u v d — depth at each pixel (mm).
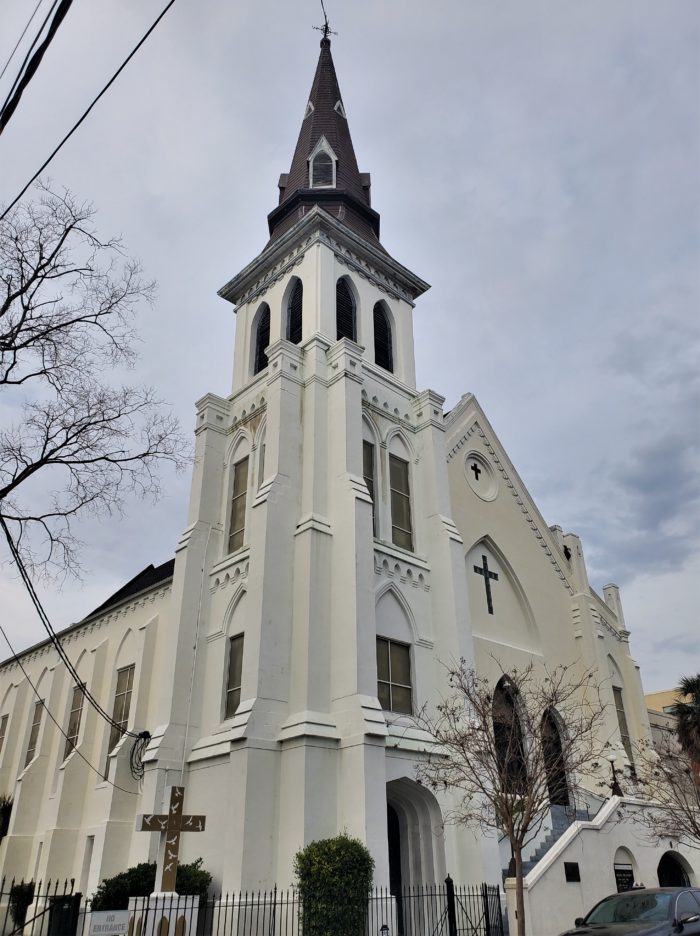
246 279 31344
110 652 29594
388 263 30703
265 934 16609
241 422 27094
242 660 21781
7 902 27031
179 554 24812
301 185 33750
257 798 17906
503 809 17141
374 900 16578
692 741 29641
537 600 30047
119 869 22391
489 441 31484
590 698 29406
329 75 38188
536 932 17922
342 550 21469
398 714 21219
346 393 23938
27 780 29438
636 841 22828
